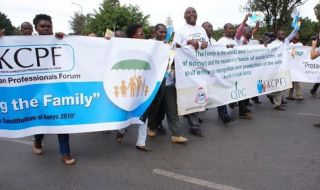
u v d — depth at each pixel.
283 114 8.19
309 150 5.51
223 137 6.24
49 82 4.65
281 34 8.54
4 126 4.53
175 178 4.41
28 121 4.61
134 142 5.96
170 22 6.81
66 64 4.69
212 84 6.58
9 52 4.40
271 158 5.13
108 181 4.35
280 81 8.41
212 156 5.21
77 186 4.22
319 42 9.28
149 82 5.36
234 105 8.86
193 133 6.39
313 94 11.10
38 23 4.68
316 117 7.86
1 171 4.71
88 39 4.78
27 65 4.51
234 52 6.99
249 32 8.66
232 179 4.37
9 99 4.48
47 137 6.37
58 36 4.58
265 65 7.90
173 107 5.79
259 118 7.76
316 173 4.57
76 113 4.83
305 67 9.48
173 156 5.22
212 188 4.12
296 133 6.51
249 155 5.26
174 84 5.80
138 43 5.13
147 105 5.37
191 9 6.19
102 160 5.07
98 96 4.92
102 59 4.89
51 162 5.02
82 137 6.31
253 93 7.69
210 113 8.34
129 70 5.11
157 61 5.39
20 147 5.75
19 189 4.17
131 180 4.37
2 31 4.39
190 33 6.22
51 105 4.70
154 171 4.64
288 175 4.50
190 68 5.99
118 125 5.08
